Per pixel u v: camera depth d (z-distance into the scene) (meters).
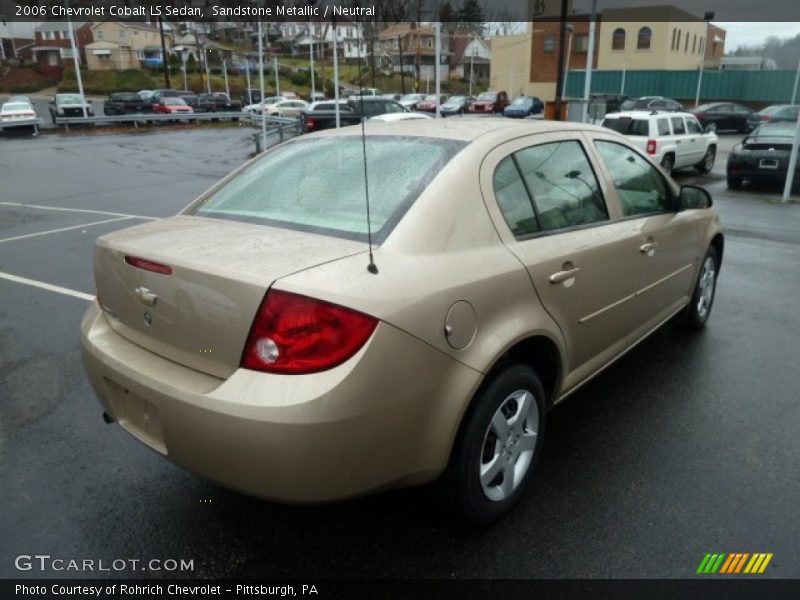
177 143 25.62
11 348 4.63
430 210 2.39
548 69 47.41
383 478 2.17
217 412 2.04
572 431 3.39
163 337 2.35
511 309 2.51
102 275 2.62
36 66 70.44
